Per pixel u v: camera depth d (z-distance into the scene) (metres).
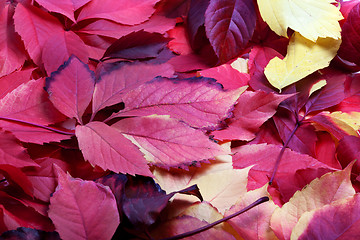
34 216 0.49
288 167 0.53
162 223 0.48
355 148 0.53
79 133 0.50
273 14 0.57
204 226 0.48
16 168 0.48
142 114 0.52
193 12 0.59
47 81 0.51
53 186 0.50
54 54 0.54
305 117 0.56
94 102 0.52
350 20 0.57
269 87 0.57
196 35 0.58
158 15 0.59
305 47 0.57
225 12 0.57
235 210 0.49
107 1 0.57
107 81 0.53
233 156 0.54
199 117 0.52
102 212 0.47
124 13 0.57
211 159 0.52
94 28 0.57
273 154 0.54
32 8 0.55
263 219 0.48
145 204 0.48
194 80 0.52
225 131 0.53
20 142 0.49
